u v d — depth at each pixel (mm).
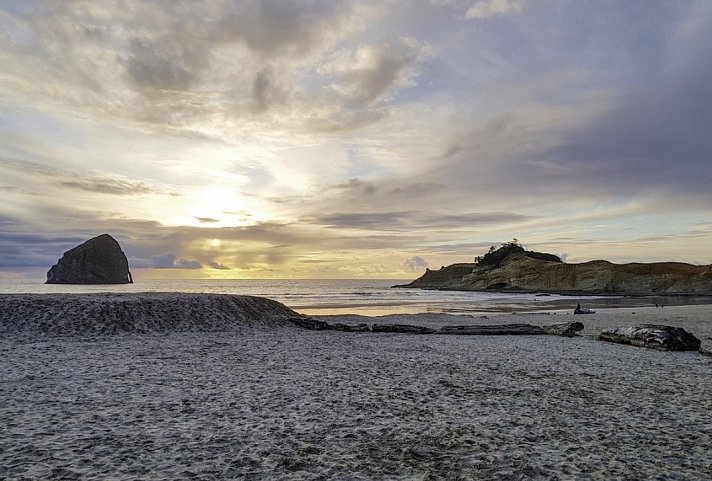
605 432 6754
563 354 14477
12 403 7645
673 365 12672
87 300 19672
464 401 8445
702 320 27125
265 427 6711
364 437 6383
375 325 21453
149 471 5035
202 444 5945
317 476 5016
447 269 136125
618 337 17484
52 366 11023
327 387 9359
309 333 19922
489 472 5207
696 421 7363
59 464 5141
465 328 21000
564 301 57844
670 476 5172
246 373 10688
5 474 4805
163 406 7715
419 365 12164
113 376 10031
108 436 6156
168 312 19781
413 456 5691
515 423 7137
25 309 17891
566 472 5234
